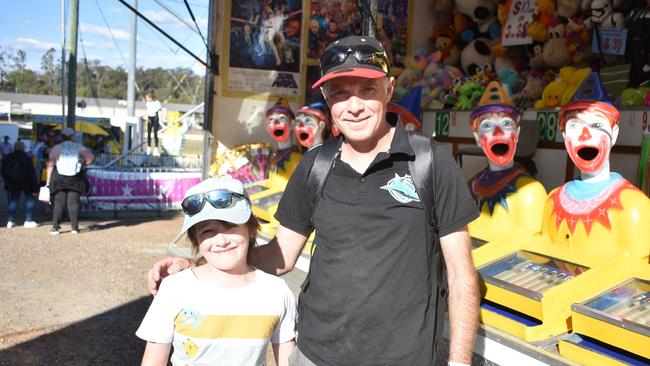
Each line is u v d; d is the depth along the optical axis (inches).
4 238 348.8
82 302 231.9
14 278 262.2
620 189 114.1
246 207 84.5
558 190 126.6
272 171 243.4
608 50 221.9
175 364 85.2
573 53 240.7
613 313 96.3
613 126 117.0
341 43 80.1
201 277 86.0
